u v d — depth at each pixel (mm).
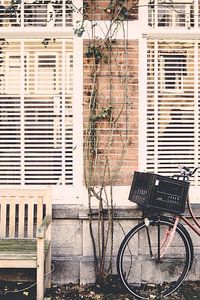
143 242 6410
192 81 6699
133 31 6508
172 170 6684
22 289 6180
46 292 6070
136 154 6512
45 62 6680
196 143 6707
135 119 6516
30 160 6660
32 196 6266
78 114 6555
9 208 6309
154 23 6633
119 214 6383
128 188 6461
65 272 6367
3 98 6680
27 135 6672
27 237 6332
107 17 6488
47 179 6652
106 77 6484
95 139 6469
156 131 6676
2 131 6672
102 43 6477
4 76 6691
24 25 6633
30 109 6684
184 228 6074
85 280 6355
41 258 5496
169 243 5977
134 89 6516
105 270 6348
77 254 6453
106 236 6359
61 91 6664
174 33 6586
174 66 6691
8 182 6656
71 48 6656
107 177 6449
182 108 6707
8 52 6676
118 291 6141
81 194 6512
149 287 6281
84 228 6434
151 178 5734
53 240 6441
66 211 6414
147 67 6652
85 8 6484
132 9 6523
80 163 6547
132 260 6367
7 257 5512
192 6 6676
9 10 6621
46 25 6629
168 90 6695
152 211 6078
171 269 6391
